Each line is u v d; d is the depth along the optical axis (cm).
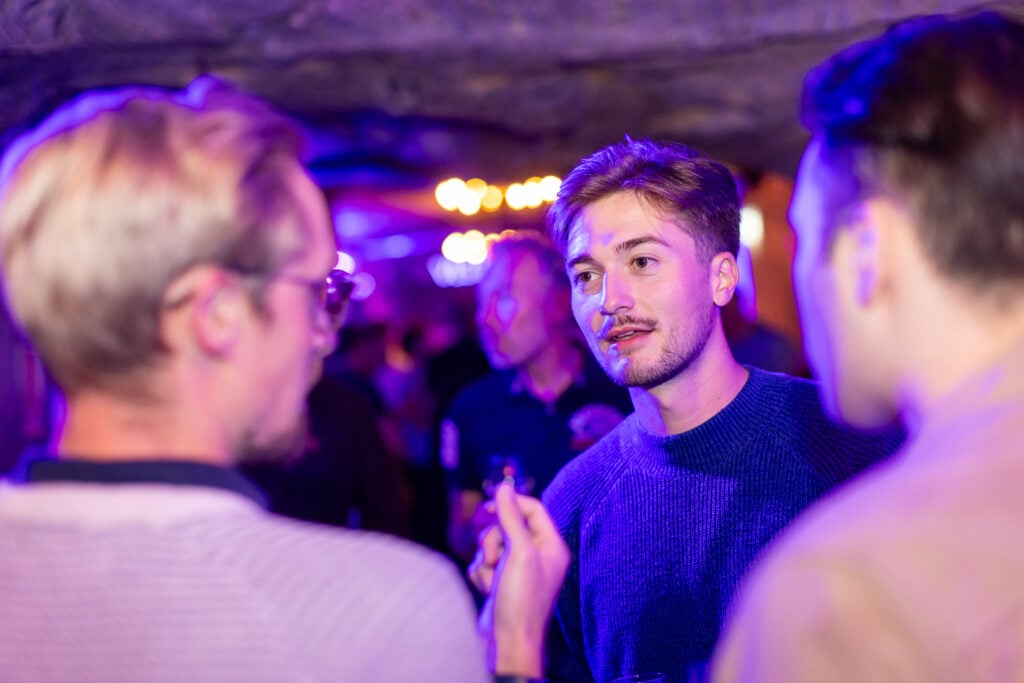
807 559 61
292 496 254
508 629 110
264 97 440
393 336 785
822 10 385
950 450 63
